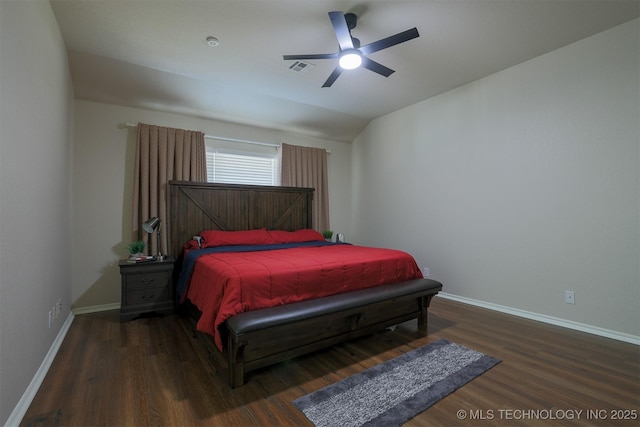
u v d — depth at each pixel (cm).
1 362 132
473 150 357
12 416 144
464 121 366
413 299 286
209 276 242
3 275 135
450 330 279
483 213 347
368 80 352
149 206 361
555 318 290
